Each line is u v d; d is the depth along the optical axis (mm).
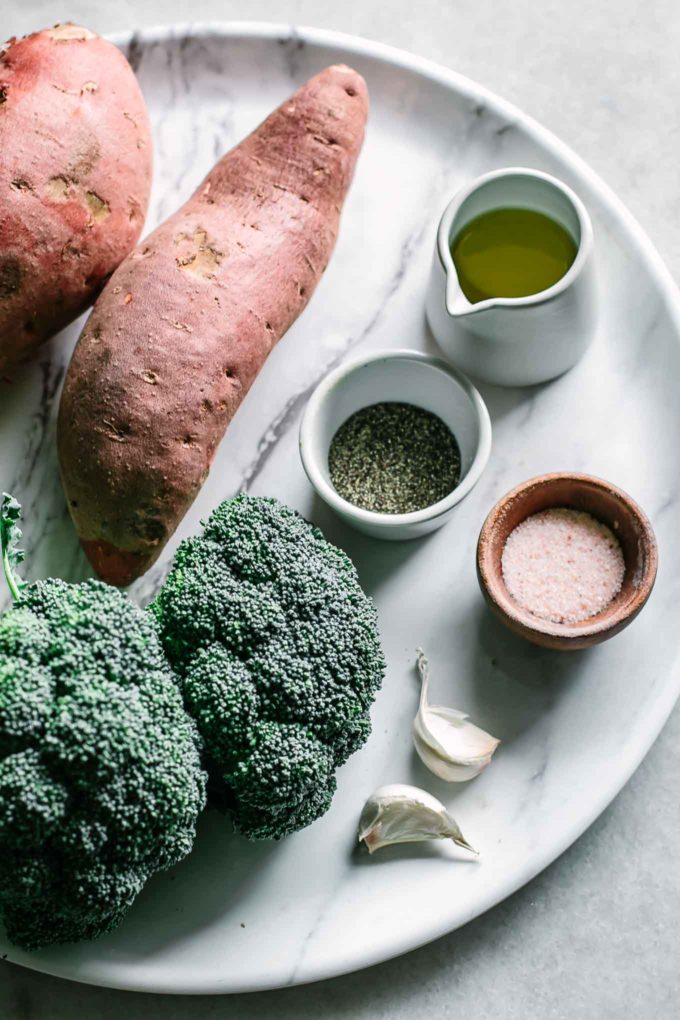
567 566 572
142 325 558
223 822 565
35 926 530
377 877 560
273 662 535
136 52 629
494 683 577
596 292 585
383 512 590
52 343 611
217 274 565
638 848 583
